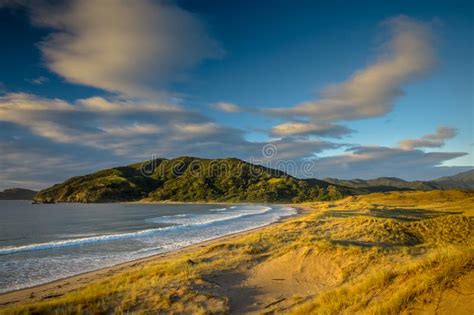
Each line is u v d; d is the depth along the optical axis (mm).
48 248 32562
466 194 84562
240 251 20750
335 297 9562
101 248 32250
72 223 66562
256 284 13617
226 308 10789
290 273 14617
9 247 34938
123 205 173625
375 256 14945
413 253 15516
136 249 31359
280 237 25562
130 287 13070
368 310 7523
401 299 7273
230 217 73125
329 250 15992
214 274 14750
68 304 11141
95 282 17453
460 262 8266
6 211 117562
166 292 12055
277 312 10430
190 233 43438
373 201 94625
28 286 18688
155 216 84625
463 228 22734
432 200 82500
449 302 6543
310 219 41719
